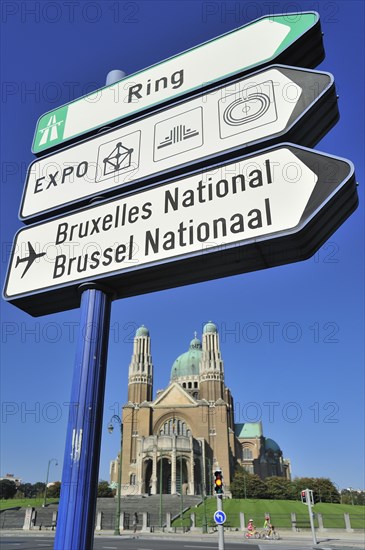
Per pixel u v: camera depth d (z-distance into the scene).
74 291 4.27
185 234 3.78
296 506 65.88
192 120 4.30
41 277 4.34
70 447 3.50
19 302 4.49
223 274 3.91
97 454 3.54
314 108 3.73
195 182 3.97
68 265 4.25
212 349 119.00
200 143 4.14
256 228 3.49
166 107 4.54
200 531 45.69
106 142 4.74
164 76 4.75
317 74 3.84
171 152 4.26
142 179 4.29
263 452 125.25
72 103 5.29
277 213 3.46
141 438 92.81
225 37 4.60
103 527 50.97
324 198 3.29
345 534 39.91
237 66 4.34
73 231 4.39
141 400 112.88
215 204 3.77
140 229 4.04
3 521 51.84
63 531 3.21
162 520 54.78
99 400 3.72
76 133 5.02
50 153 5.08
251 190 3.66
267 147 3.77
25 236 4.67
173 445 89.12
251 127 3.94
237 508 62.28
